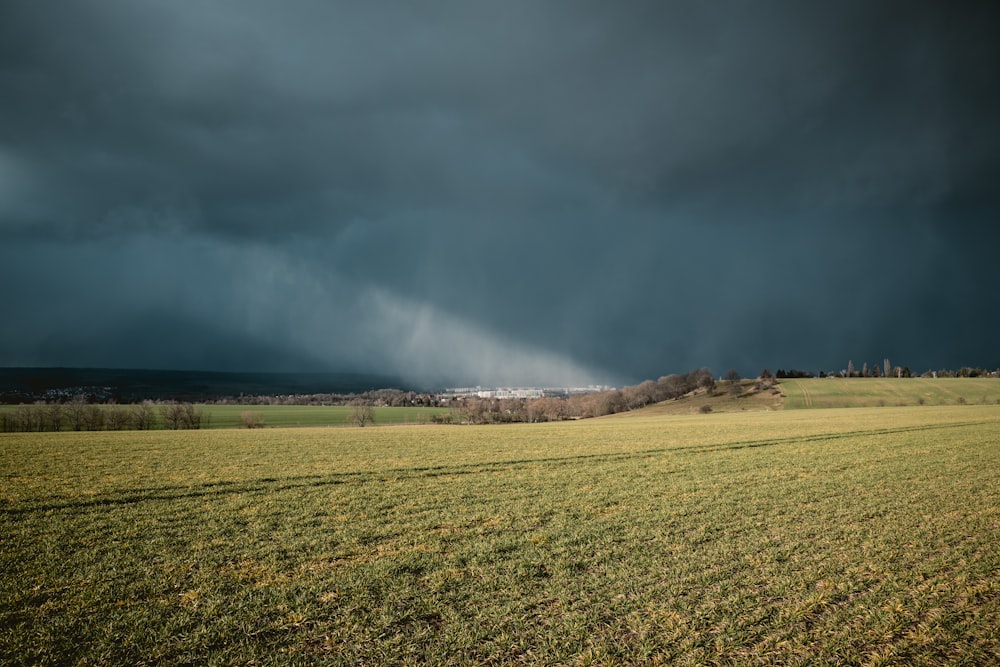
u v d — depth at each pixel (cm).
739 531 1472
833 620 909
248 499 2028
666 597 1017
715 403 14712
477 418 13000
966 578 1079
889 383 14362
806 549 1291
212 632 896
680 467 2738
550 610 968
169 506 1905
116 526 1619
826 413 8606
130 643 856
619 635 870
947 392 12688
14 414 9112
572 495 2042
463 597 1034
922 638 845
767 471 2525
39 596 1052
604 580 1111
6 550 1362
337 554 1321
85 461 3241
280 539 1465
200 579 1152
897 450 3200
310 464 3061
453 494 2103
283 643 862
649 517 1655
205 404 19512
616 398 16112
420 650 829
